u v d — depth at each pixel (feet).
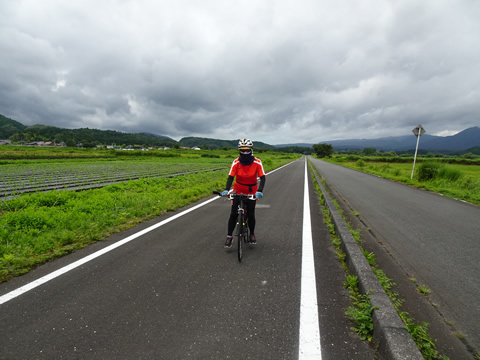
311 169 87.56
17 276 10.63
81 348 6.59
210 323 7.64
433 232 17.52
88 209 21.03
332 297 9.16
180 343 6.79
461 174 46.78
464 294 9.68
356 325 7.66
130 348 6.59
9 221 16.57
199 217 20.68
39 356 6.31
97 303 8.70
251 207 13.87
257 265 11.86
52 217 18.19
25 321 7.71
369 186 44.37
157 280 10.36
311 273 11.07
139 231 16.89
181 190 32.83
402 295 9.50
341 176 64.13
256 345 6.74
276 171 77.77
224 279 10.46
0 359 6.19
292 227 18.31
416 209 25.27
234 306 8.54
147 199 25.09
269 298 9.05
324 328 7.47
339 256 12.98
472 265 12.27
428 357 6.47
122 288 9.71
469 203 29.66
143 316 7.98
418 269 11.75
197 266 11.69
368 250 13.98
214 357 6.30
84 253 13.14
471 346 6.98
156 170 73.77
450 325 7.88
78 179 49.01
